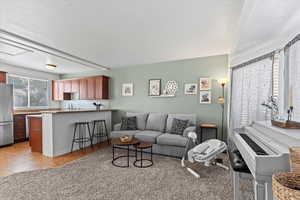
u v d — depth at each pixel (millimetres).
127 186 2068
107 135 4449
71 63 4535
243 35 2252
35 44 2996
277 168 1121
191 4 1778
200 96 4000
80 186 2055
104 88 5047
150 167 2686
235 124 3285
